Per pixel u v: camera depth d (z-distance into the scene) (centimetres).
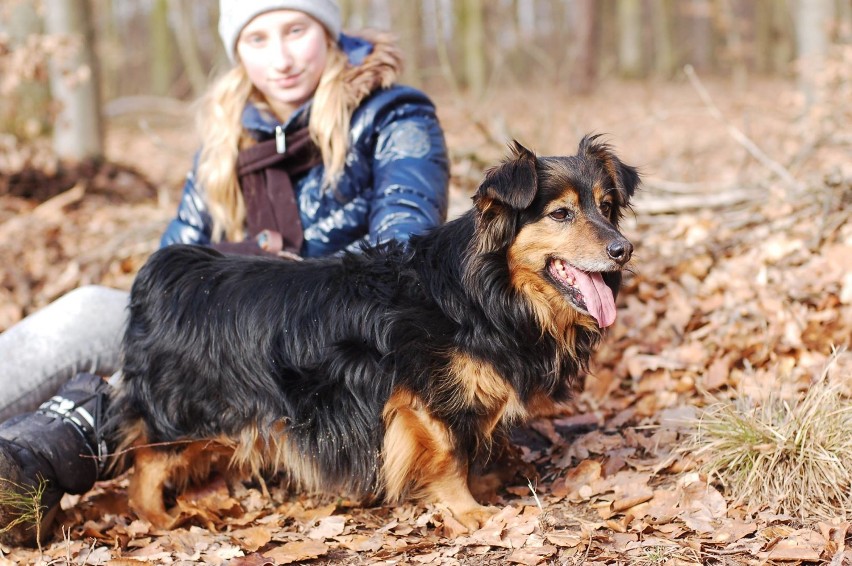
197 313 384
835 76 865
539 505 375
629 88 2566
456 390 365
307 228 456
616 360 534
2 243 794
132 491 399
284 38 445
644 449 435
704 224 640
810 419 376
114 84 3120
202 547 367
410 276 381
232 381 379
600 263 355
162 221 775
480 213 362
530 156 360
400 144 445
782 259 581
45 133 1166
